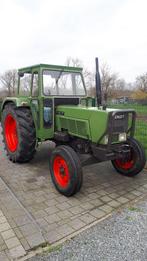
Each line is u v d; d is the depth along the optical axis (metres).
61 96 4.36
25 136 4.50
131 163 4.04
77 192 3.47
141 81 40.97
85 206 3.17
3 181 3.95
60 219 2.84
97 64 3.66
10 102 5.35
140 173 4.41
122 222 2.78
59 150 3.52
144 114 11.04
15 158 4.85
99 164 4.95
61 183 3.54
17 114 4.58
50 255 2.23
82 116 3.68
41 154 5.63
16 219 2.80
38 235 2.51
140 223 2.76
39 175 4.29
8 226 2.65
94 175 4.32
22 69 4.80
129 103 17.20
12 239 2.44
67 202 3.28
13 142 5.11
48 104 4.17
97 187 3.80
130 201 3.32
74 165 3.27
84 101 4.72
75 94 4.70
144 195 3.51
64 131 4.16
